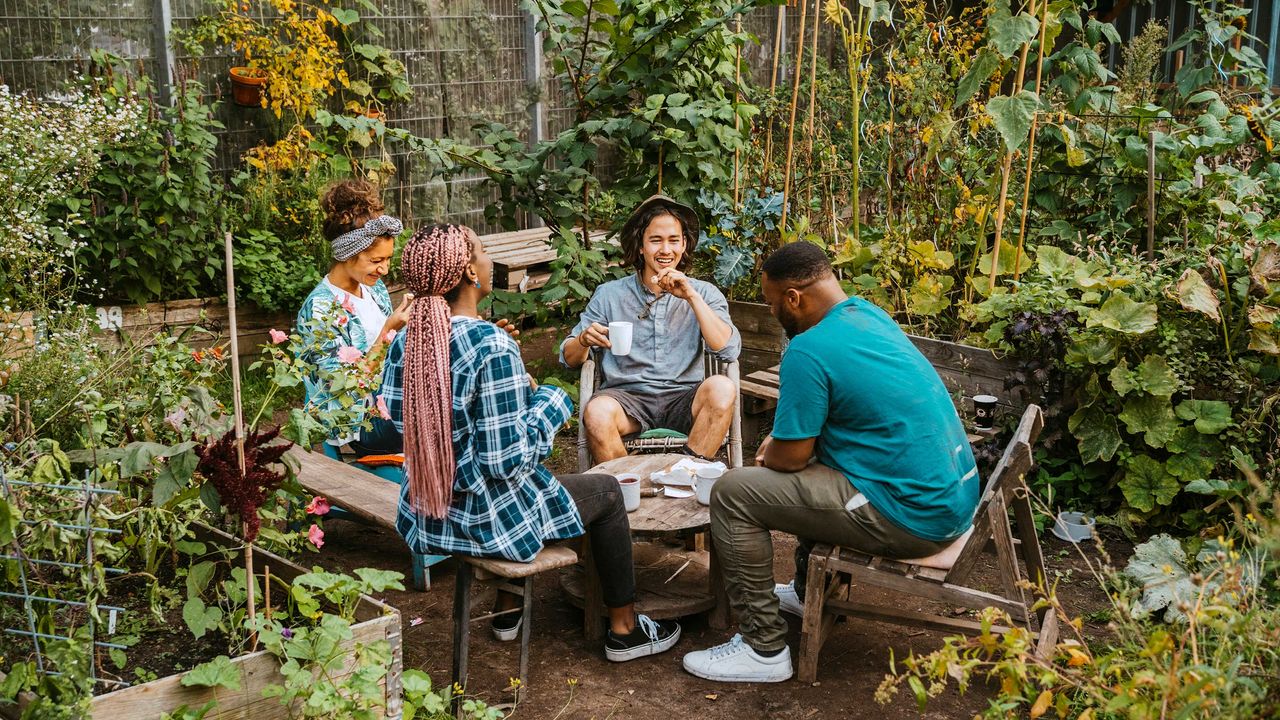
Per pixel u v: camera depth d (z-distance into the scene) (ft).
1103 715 8.81
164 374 10.69
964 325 16.87
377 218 13.76
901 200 19.74
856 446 10.25
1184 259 15.47
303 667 8.44
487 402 9.50
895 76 18.83
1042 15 15.71
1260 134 18.17
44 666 8.25
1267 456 13.08
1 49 19.10
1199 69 20.16
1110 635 11.46
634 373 14.38
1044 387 14.71
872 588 13.25
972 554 10.03
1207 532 12.46
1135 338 14.38
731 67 19.56
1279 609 8.11
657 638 11.48
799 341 10.27
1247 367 13.83
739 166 20.57
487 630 12.11
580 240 20.59
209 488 8.76
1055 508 14.84
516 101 26.84
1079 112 19.08
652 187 19.61
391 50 24.16
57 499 8.79
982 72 15.94
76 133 18.06
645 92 19.04
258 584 9.77
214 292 21.30
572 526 10.22
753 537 10.57
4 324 13.41
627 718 10.28
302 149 22.39
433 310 9.56
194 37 21.20
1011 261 16.81
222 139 22.09
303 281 21.01
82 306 15.98
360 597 9.36
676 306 14.43
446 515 9.93
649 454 13.97
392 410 10.03
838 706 10.47
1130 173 17.78
